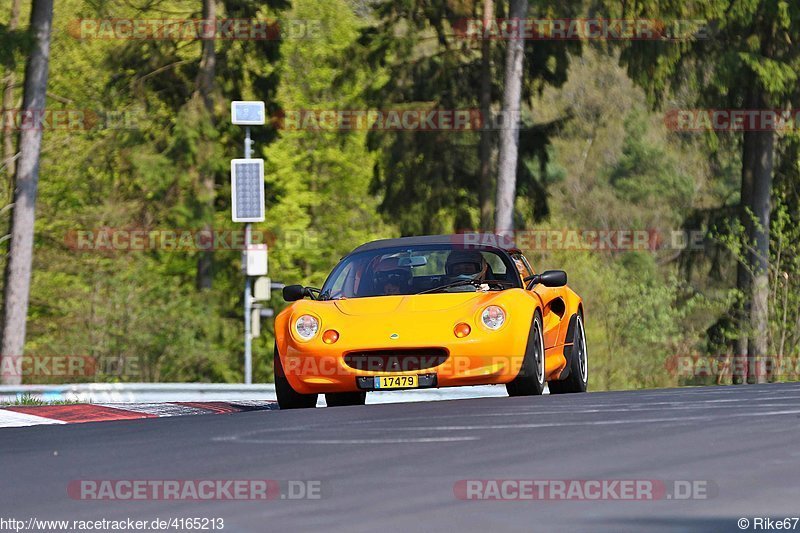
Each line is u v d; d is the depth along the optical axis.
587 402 30.44
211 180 126.25
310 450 21.64
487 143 130.00
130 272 110.94
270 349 131.12
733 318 112.25
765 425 23.27
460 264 39.41
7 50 89.88
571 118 133.12
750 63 107.75
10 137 122.31
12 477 19.91
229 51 131.38
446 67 130.88
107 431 27.42
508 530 13.73
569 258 127.19
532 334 36.78
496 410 28.39
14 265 96.06
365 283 39.41
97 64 140.25
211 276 130.50
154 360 110.00
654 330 115.56
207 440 24.12
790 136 114.00
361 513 15.11
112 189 130.75
